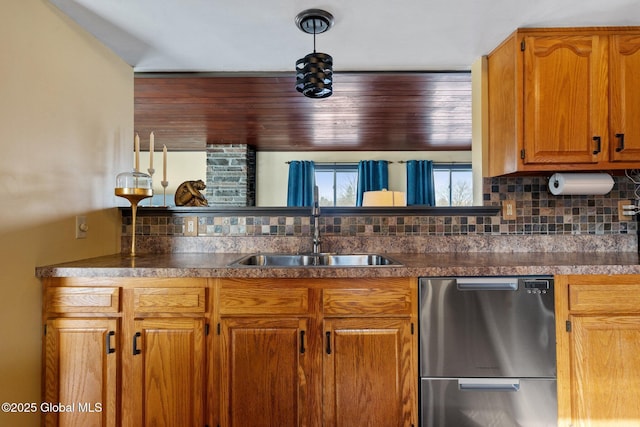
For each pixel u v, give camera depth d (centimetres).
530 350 136
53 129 146
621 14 157
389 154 530
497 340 136
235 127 370
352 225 194
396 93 262
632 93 165
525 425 136
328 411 135
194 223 194
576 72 166
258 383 136
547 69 167
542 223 193
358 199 520
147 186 183
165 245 194
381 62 205
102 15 155
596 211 192
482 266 138
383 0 146
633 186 191
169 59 199
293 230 195
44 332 137
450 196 533
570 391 136
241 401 135
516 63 168
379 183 518
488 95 197
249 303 136
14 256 128
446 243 193
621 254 178
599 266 137
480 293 136
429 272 136
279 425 135
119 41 177
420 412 135
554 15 157
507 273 137
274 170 524
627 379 137
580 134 166
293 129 378
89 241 168
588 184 173
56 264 146
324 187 534
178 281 137
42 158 141
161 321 136
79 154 162
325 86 159
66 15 154
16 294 128
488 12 155
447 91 259
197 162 497
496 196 195
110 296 136
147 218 195
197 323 136
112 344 135
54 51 147
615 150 165
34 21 137
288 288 136
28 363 132
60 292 137
